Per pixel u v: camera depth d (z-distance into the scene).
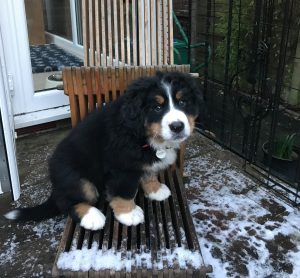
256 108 1.22
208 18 1.40
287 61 1.55
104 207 0.92
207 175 1.16
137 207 0.89
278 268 0.82
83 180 0.86
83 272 0.73
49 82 1.43
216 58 1.70
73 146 0.87
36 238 0.89
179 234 0.82
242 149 1.28
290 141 1.25
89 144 0.85
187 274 0.73
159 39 1.01
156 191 0.96
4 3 1.20
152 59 1.02
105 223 0.86
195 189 1.09
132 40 1.04
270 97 1.23
